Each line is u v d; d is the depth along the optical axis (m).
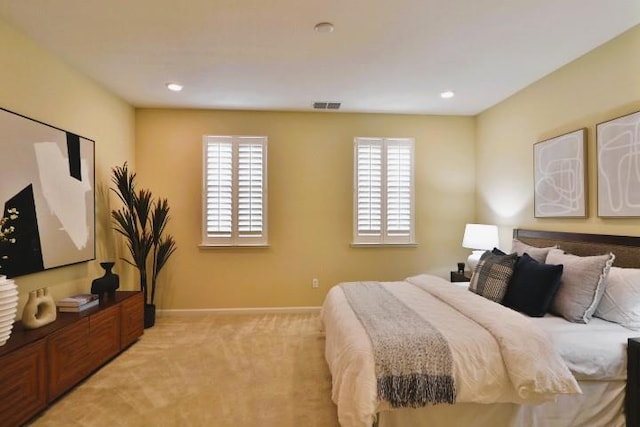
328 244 4.48
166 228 4.30
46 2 2.16
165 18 2.34
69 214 2.99
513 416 1.90
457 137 4.63
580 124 2.90
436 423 1.87
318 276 4.47
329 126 4.48
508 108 3.91
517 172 3.75
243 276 4.38
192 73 3.26
